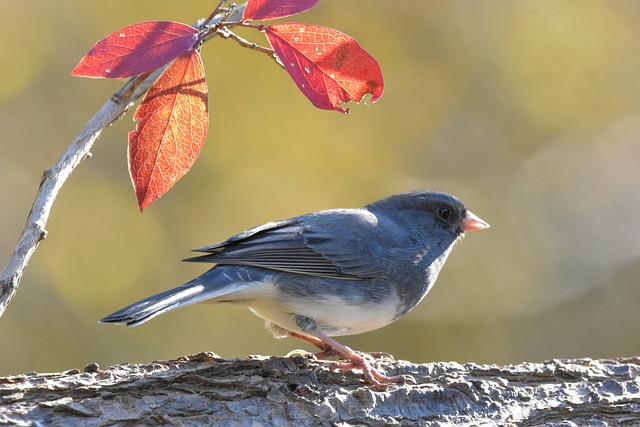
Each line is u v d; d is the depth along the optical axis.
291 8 5.41
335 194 14.24
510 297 14.24
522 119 15.34
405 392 6.34
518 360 13.64
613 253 14.81
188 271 13.44
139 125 5.55
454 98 15.25
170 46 5.19
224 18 5.49
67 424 5.47
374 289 7.42
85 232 13.32
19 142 14.17
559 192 14.90
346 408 6.15
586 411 6.52
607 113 15.32
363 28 15.35
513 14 15.50
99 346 12.59
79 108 14.55
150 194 5.71
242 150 14.24
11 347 12.37
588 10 15.50
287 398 6.09
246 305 7.29
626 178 15.19
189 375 6.09
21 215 13.83
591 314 14.28
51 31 14.60
